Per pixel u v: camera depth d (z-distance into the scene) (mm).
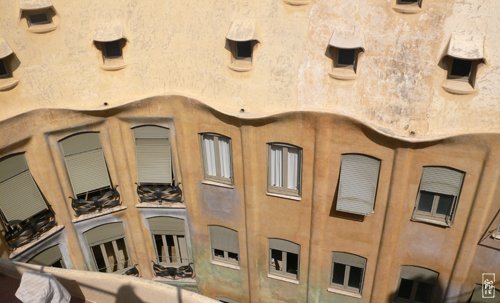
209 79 21797
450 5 18719
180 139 23172
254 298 27688
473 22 18500
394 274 23938
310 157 21625
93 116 22375
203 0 21844
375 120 20000
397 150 19938
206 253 27094
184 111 22266
